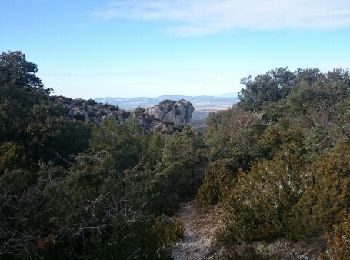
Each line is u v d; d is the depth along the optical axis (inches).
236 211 462.9
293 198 450.6
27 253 278.8
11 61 1108.5
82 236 320.5
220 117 1530.5
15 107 722.8
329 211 394.3
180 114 1379.2
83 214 328.2
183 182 703.1
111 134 675.4
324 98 1455.5
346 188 405.4
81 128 773.9
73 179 372.5
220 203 601.6
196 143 764.6
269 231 426.3
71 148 690.2
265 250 408.2
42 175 390.9
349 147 514.0
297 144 641.6
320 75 2030.0
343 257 323.3
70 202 331.0
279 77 2091.5
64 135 691.4
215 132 882.1
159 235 452.1
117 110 1236.5
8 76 1031.0
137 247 336.2
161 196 636.7
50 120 691.4
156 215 603.2
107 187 361.4
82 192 346.9
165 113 1352.1
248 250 393.1
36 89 995.3
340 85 1572.3
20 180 346.9
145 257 347.9
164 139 831.7
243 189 492.4
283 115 1362.0
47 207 315.3
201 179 717.3
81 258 315.9
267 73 2103.8
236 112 1429.6
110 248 321.7
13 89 836.6
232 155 738.2
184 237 508.4
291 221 416.2
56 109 816.3
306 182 457.7
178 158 715.4
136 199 374.6
